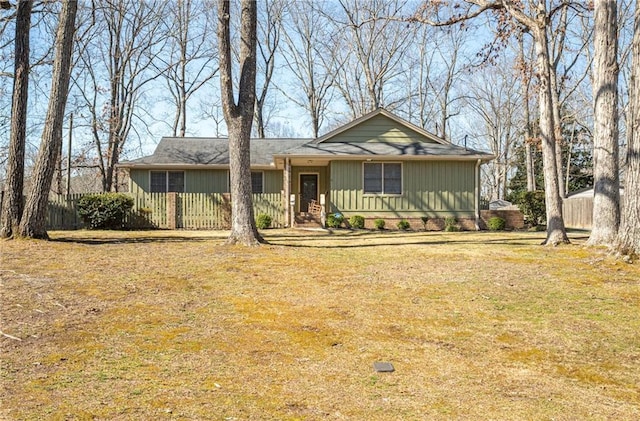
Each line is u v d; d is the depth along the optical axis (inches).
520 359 199.9
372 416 145.7
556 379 180.5
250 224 497.7
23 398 151.6
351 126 844.0
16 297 270.1
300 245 510.6
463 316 255.8
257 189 957.2
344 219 799.1
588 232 794.2
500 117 1878.7
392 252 459.2
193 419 139.8
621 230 384.5
